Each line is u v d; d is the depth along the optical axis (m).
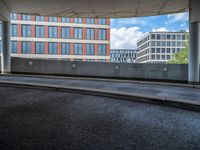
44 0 16.33
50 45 53.25
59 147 3.54
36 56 52.12
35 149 3.42
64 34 54.09
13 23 50.47
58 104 6.91
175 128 4.66
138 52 152.62
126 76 19.02
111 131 4.39
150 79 17.98
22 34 51.28
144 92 10.17
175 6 16.97
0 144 3.60
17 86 11.27
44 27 52.72
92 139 3.93
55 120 5.09
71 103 7.14
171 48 124.81
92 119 5.24
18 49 50.94
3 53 18.97
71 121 5.04
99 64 19.95
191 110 6.54
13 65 20.27
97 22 56.06
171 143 3.81
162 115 5.80
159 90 11.24
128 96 8.28
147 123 5.00
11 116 5.36
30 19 51.66
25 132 4.22
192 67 14.39
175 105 7.12
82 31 55.25
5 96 8.20
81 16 21.61
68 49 54.41
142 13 19.70
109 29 56.75
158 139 3.99
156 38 124.62
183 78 16.39
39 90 10.16
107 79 17.61
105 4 16.97
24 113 5.67
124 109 6.43
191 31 14.34
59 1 16.53
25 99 7.66
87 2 16.61
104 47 56.53
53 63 20.61
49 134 4.14
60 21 53.72
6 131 4.26
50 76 18.36
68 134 4.16
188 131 4.47
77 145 3.64
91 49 55.81
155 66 17.81
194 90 11.42
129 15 20.59
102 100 7.88
